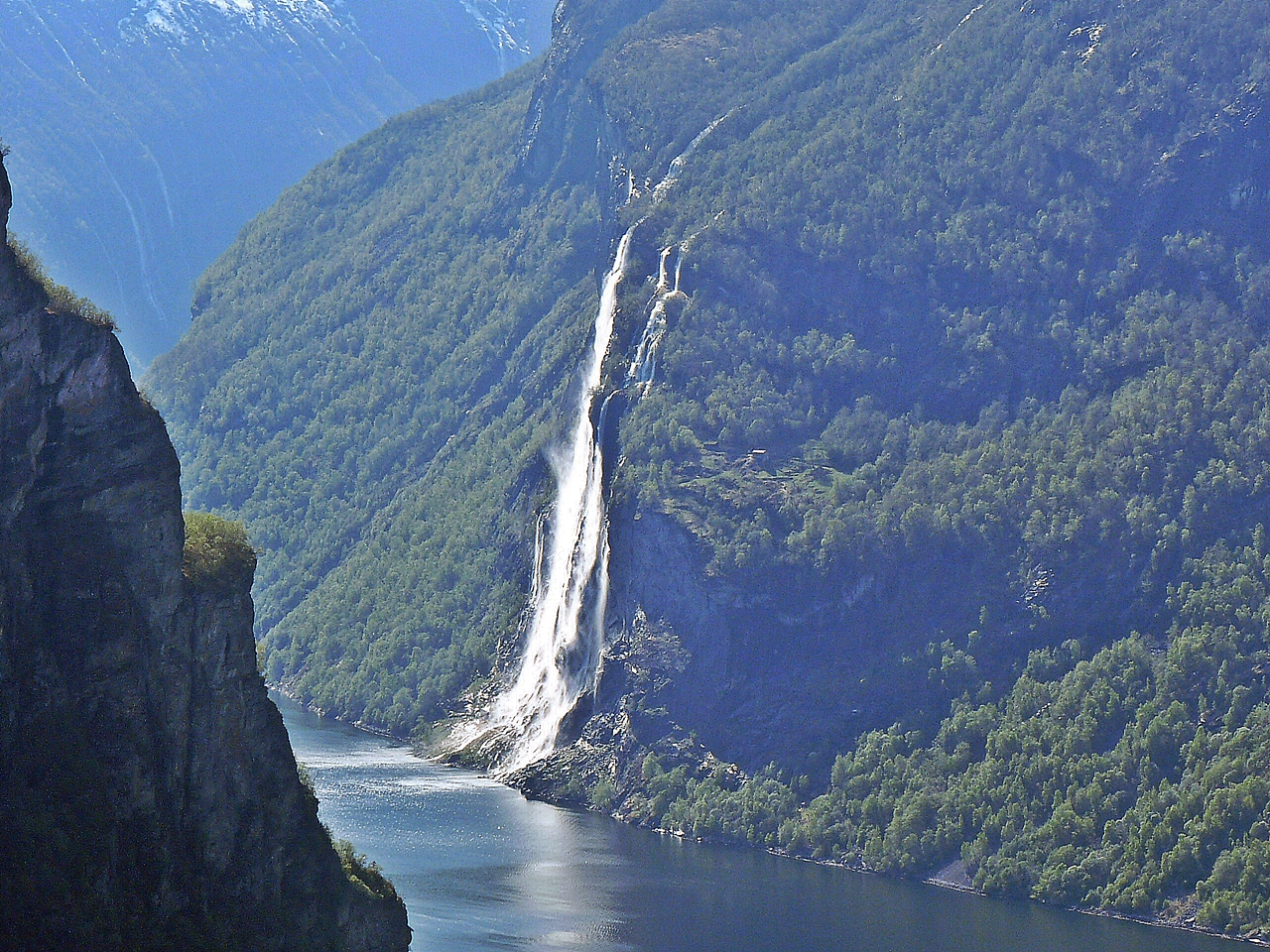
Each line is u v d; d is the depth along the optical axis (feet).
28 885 381.40
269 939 440.86
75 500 414.00
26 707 396.78
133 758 410.11
